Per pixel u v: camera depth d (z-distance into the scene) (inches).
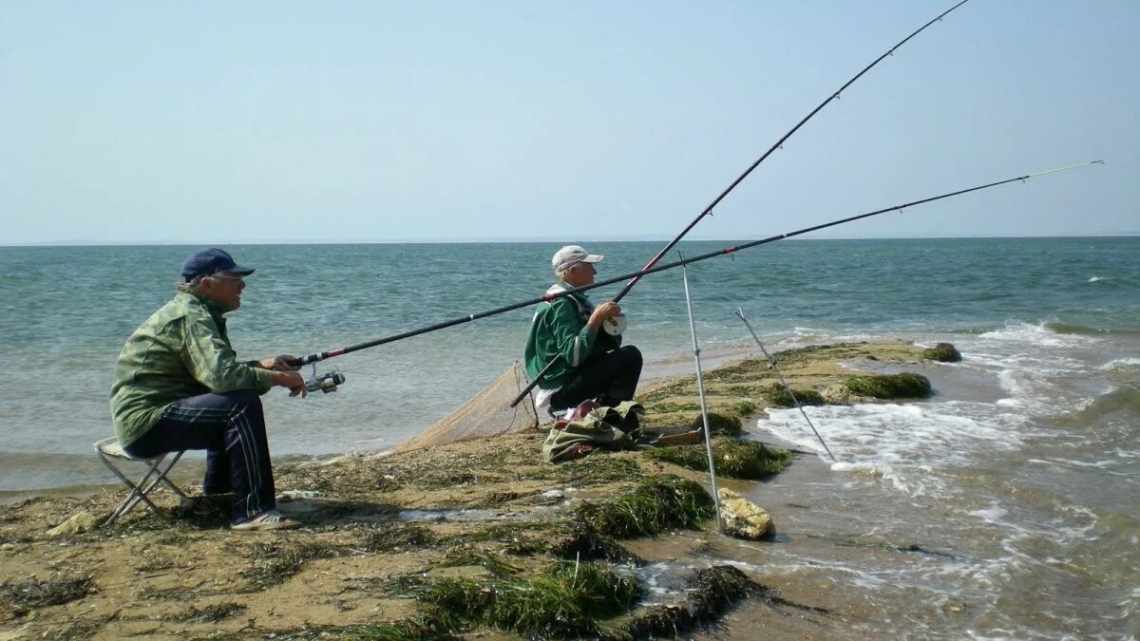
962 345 618.2
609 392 266.7
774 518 210.8
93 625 132.8
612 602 149.8
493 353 589.6
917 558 186.5
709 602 155.6
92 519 186.1
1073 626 156.9
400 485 222.4
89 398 427.2
